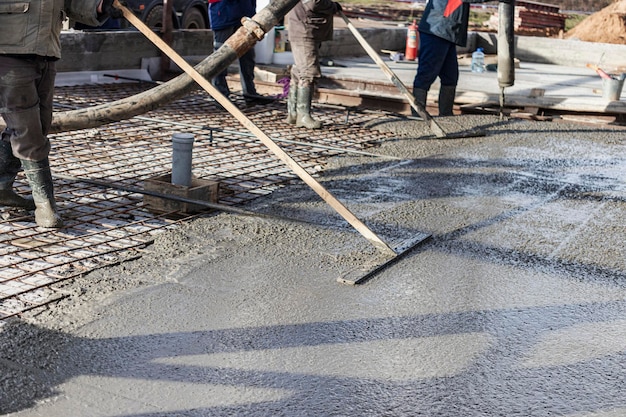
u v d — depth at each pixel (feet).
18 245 13.69
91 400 9.14
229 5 28.04
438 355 10.83
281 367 10.21
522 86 36.06
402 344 11.10
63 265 12.98
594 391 10.11
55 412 8.84
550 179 21.01
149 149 21.71
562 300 13.07
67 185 17.53
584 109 30.17
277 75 33.04
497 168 21.89
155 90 16.78
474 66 41.37
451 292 13.12
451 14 27.12
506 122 28.55
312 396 9.54
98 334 10.76
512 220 17.22
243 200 17.44
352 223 14.43
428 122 25.61
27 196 16.38
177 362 10.16
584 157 23.88
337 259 14.23
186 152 16.24
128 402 9.15
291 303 12.25
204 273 13.17
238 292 12.53
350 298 12.61
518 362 10.77
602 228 17.04
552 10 66.85
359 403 9.45
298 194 18.25
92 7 13.79
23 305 11.42
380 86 32.40
